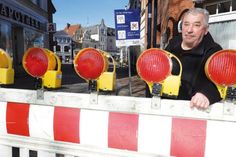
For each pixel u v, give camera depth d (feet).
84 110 5.49
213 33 24.25
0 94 6.09
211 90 4.80
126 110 5.21
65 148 5.67
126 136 5.24
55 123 5.68
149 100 5.05
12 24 55.16
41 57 5.67
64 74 62.49
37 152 5.94
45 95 5.72
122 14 24.53
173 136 4.98
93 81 5.39
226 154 4.74
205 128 4.81
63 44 244.22
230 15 22.49
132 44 24.95
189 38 6.45
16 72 53.93
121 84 39.29
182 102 4.89
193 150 4.89
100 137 5.41
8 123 6.06
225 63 4.51
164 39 31.42
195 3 25.20
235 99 4.58
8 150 6.22
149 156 5.16
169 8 30.63
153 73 4.89
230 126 4.66
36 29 70.64
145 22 53.83
